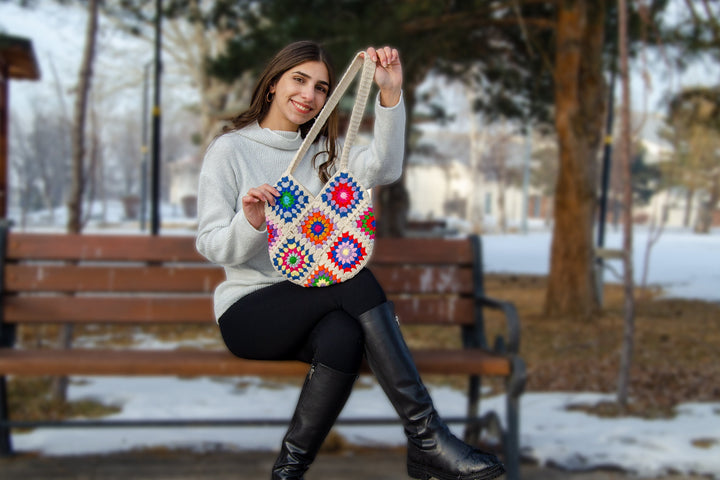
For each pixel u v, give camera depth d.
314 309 1.89
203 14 8.67
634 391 4.49
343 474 2.97
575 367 5.17
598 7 7.59
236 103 19.83
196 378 4.73
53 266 3.18
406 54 7.71
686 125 9.14
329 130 2.09
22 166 35.97
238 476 2.90
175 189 60.06
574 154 7.79
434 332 6.69
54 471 2.90
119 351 2.79
